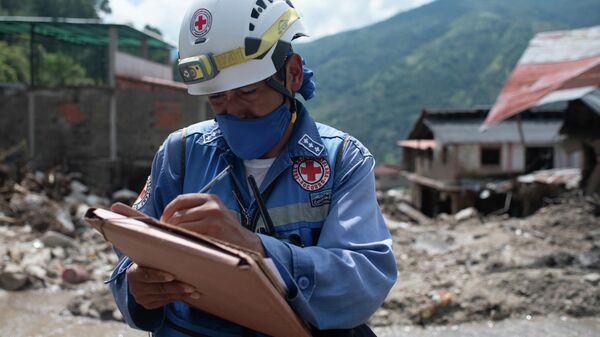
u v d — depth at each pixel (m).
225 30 1.42
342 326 1.40
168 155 1.65
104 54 21.61
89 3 46.12
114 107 14.73
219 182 1.55
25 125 14.72
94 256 7.32
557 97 9.30
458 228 9.98
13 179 13.44
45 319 5.15
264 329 1.41
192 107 14.91
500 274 5.87
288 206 1.49
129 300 1.52
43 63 30.22
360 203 1.50
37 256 6.93
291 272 1.32
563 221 9.72
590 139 12.82
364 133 131.88
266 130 1.49
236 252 1.10
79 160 14.70
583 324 4.98
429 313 5.09
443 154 24.20
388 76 167.88
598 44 10.25
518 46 173.12
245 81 1.43
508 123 24.12
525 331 4.85
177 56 1.54
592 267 6.47
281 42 1.47
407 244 8.24
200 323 1.51
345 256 1.39
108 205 12.77
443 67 168.62
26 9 40.69
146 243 1.17
